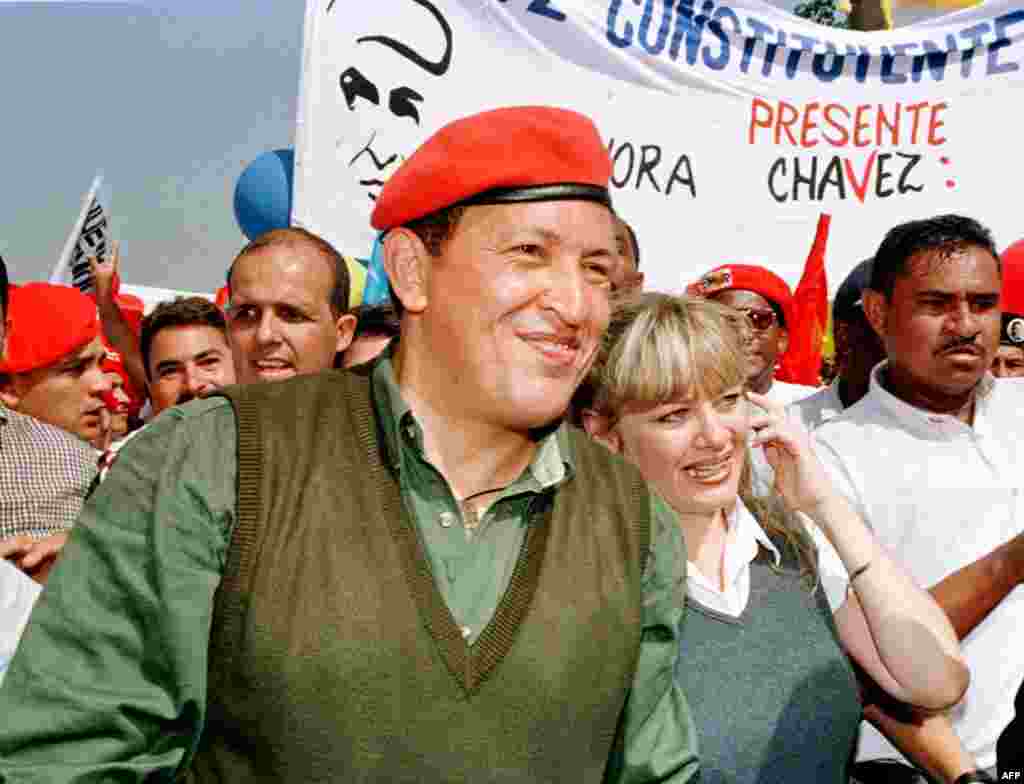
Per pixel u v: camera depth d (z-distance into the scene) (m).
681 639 1.81
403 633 1.16
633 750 1.39
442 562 1.24
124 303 4.57
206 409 1.21
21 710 1.09
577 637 1.24
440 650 1.17
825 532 2.04
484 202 1.18
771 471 2.35
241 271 2.55
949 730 2.12
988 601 2.36
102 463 2.67
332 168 3.72
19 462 2.57
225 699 1.15
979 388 2.78
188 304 3.12
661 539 1.39
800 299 3.80
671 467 1.82
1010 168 3.78
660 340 1.79
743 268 3.24
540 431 1.28
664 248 3.84
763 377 3.24
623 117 3.82
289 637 1.12
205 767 1.18
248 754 1.15
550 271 1.19
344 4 3.71
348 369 1.33
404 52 3.72
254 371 2.55
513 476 1.29
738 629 1.82
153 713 1.10
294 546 1.15
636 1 3.79
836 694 1.83
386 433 1.23
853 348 3.09
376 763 1.14
